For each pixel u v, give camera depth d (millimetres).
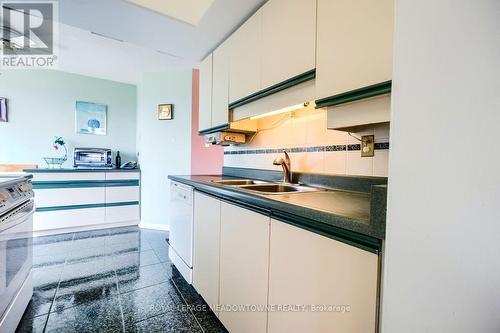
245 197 1161
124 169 3604
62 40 2646
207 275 1587
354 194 1262
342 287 748
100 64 3367
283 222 968
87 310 1615
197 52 2197
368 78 926
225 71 1910
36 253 2564
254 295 1133
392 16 856
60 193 3172
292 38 1267
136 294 1826
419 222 496
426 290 487
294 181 1717
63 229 3248
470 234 440
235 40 1768
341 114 1105
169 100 3604
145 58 3133
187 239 1891
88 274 2125
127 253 2629
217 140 2186
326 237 795
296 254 909
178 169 3568
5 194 1316
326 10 1092
